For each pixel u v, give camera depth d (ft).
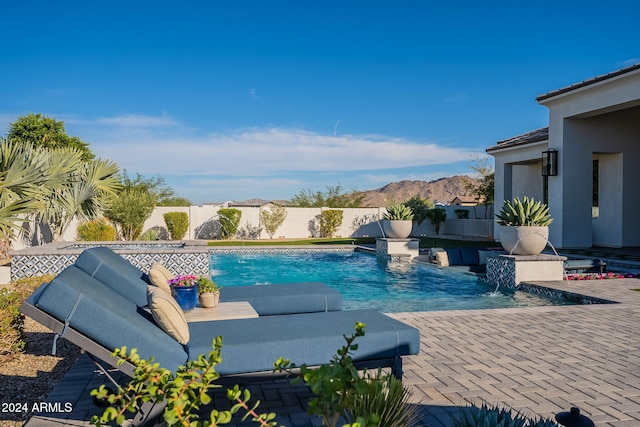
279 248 64.90
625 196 56.34
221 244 73.31
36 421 11.53
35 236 46.14
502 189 70.08
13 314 16.72
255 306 19.51
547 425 9.08
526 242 36.70
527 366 15.96
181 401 5.84
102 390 6.54
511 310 25.23
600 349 17.98
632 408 12.65
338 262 55.01
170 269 37.04
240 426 11.60
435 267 46.88
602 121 54.13
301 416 12.16
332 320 14.66
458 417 11.85
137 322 11.32
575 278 37.42
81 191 42.42
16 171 31.24
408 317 23.52
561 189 52.26
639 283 34.65
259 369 11.93
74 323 10.36
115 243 43.98
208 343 11.84
